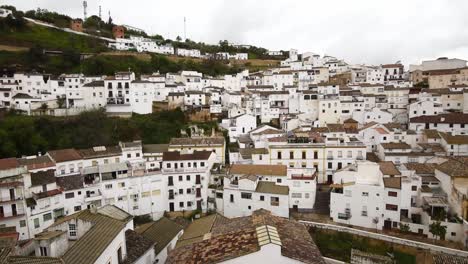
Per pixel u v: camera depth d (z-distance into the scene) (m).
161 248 40.09
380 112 100.44
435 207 54.12
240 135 94.12
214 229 31.45
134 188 63.91
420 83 137.38
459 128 84.69
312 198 64.19
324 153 74.31
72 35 168.38
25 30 156.75
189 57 183.38
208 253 24.56
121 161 72.44
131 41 178.00
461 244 49.56
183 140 81.12
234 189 62.31
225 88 144.50
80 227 31.98
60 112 101.19
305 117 109.62
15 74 111.94
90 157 69.12
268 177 65.19
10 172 55.06
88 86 108.69
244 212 61.91
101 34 183.88
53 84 113.06
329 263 44.19
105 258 26.73
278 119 110.69
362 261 47.25
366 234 52.56
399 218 55.53
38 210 54.62
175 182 67.06
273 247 22.25
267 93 118.94
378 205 56.78
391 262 46.16
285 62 182.38
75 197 59.41
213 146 78.88
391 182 56.97
